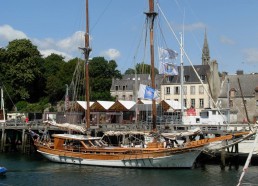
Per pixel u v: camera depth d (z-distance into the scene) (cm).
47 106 11731
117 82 14200
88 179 4494
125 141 5784
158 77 12281
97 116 8812
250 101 9875
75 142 5456
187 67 11244
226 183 4272
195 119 7438
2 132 7031
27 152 6850
